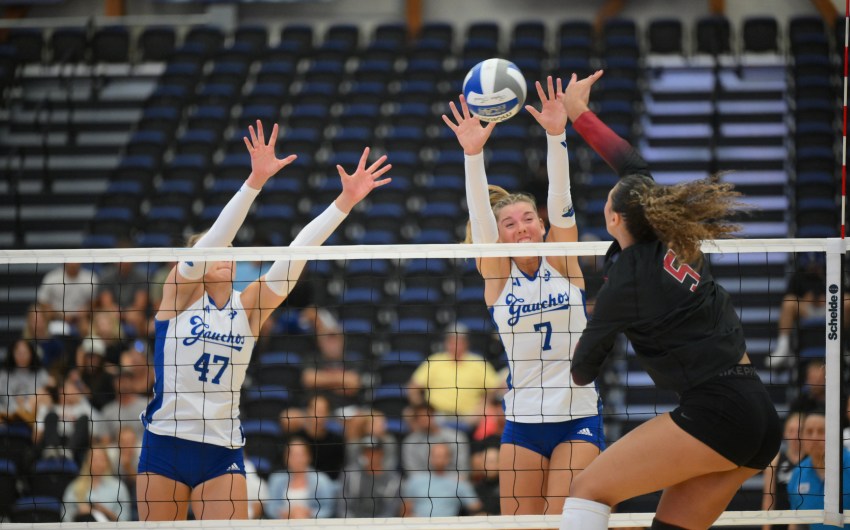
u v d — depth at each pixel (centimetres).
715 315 1129
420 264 3762
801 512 1427
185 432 1415
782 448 1975
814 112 4481
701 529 1170
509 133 4494
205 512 1419
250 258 1423
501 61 1520
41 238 4331
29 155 4731
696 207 1120
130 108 4981
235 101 4934
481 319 3450
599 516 1120
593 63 4875
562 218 1489
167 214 4094
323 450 2481
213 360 1435
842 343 1405
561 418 1448
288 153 4431
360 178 1494
